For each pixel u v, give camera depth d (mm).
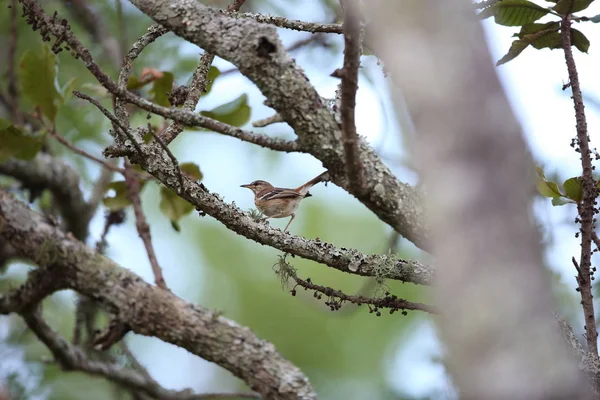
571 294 11328
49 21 6027
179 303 9344
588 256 6738
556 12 7227
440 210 3639
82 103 14859
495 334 3373
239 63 5688
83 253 9609
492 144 3633
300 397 8891
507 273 3430
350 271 6848
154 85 11055
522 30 7480
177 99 7254
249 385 9047
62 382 13711
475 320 3420
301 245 6809
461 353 3463
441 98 3746
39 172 12648
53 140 15242
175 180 6551
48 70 10742
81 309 12281
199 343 9125
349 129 5402
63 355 10547
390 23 4004
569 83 7055
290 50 14164
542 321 3377
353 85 5250
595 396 6109
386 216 6109
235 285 17734
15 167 12375
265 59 5641
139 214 10797
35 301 9727
